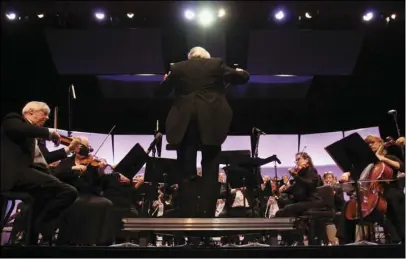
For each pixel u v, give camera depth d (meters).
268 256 2.63
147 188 5.21
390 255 2.67
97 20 6.04
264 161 4.57
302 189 5.39
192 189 3.52
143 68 7.39
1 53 7.27
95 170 4.24
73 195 3.36
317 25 6.27
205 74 3.50
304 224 5.29
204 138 3.34
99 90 8.22
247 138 8.62
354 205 4.45
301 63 7.25
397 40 6.93
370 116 8.38
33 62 7.54
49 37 6.66
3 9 5.05
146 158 4.08
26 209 3.91
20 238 4.48
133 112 8.62
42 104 3.78
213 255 2.61
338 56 7.04
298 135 8.60
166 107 8.54
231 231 3.61
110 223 3.95
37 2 4.98
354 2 5.11
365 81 8.05
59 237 3.91
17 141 3.29
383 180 3.95
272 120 8.77
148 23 6.09
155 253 2.62
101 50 6.97
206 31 6.42
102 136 8.40
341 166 3.91
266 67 7.39
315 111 8.65
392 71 7.70
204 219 3.33
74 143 3.99
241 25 6.11
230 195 5.52
